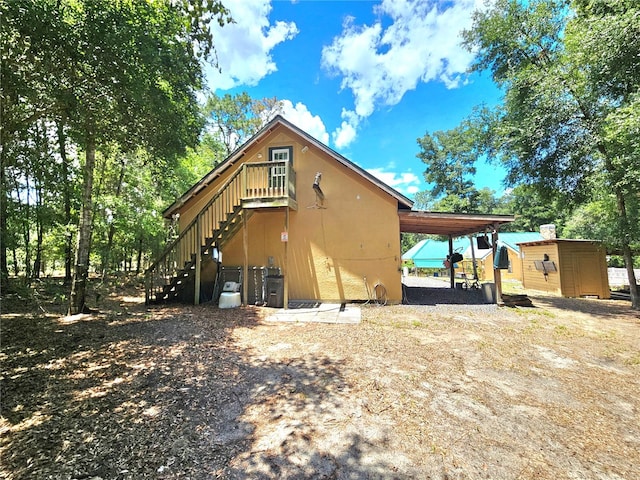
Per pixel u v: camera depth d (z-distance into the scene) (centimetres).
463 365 399
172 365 388
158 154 670
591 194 934
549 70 895
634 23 662
